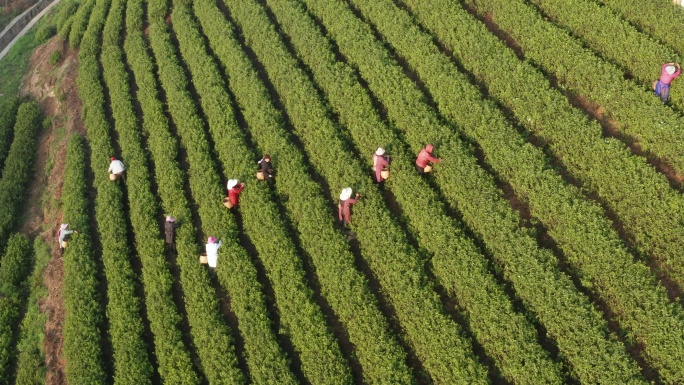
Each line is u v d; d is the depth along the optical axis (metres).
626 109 24.28
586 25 27.64
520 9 29.30
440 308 21.84
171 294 26.59
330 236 24.81
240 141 29.73
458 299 22.02
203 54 35.12
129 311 26.62
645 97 24.16
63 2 52.91
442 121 26.94
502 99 26.70
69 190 32.56
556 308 20.22
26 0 56.75
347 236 25.19
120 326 26.27
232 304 24.84
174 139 31.83
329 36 33.12
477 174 24.28
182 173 30.27
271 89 32.41
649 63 25.14
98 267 29.17
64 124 37.38
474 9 31.52
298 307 23.58
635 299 19.70
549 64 27.12
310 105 29.58
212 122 31.55
